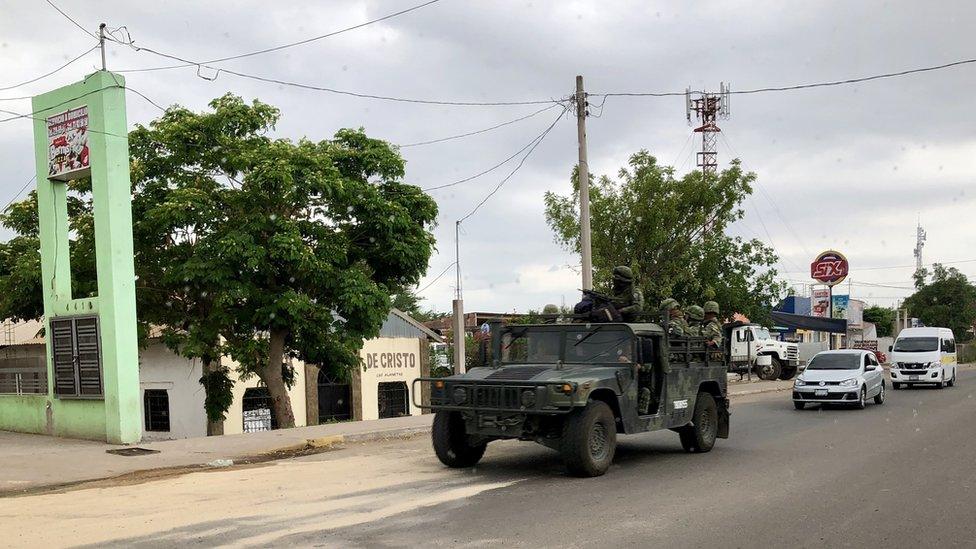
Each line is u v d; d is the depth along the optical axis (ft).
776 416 61.41
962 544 21.81
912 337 98.27
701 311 42.75
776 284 100.07
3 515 26.73
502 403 32.09
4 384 68.85
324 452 44.01
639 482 31.45
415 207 65.72
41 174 51.83
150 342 78.95
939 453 39.37
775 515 25.26
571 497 28.30
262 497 29.27
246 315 60.85
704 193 84.58
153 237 60.59
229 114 60.95
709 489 29.84
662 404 36.65
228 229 58.95
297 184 57.52
